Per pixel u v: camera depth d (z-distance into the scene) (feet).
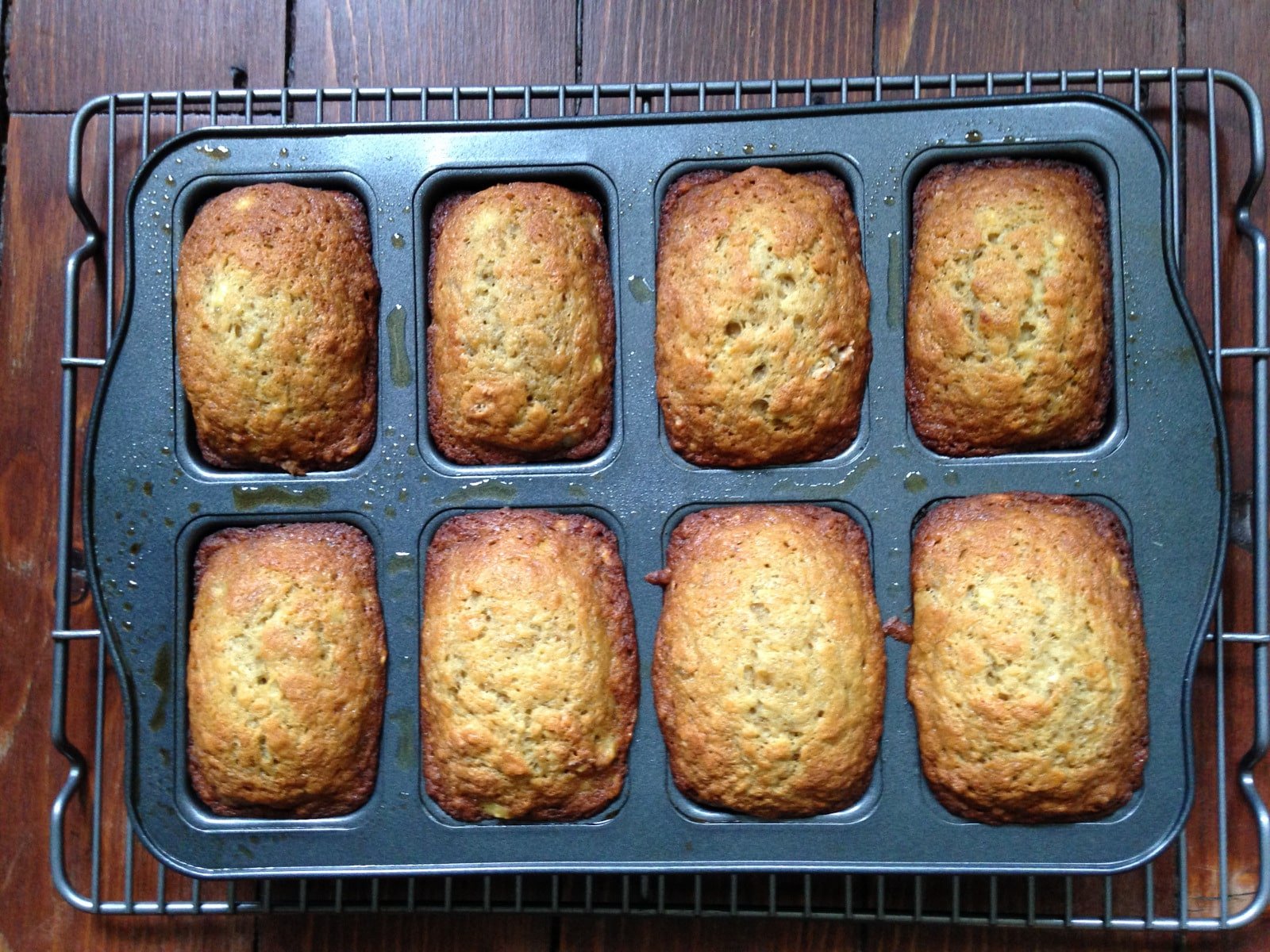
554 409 1.08
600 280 1.11
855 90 1.20
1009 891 1.17
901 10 1.22
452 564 1.08
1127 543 1.06
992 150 1.07
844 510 1.09
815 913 1.11
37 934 1.21
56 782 1.22
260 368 1.07
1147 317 1.06
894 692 1.07
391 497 1.09
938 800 1.06
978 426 1.07
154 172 1.11
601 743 1.06
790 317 1.05
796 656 1.03
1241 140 1.19
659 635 1.08
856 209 1.09
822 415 1.07
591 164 1.09
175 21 1.25
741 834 1.06
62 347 1.24
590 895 1.13
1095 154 1.06
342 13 1.25
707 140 1.09
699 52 1.23
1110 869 1.03
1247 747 1.16
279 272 1.08
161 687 1.09
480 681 1.04
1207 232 1.19
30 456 1.24
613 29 1.24
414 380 1.10
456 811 1.07
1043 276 1.05
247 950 1.20
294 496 1.10
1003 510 1.06
